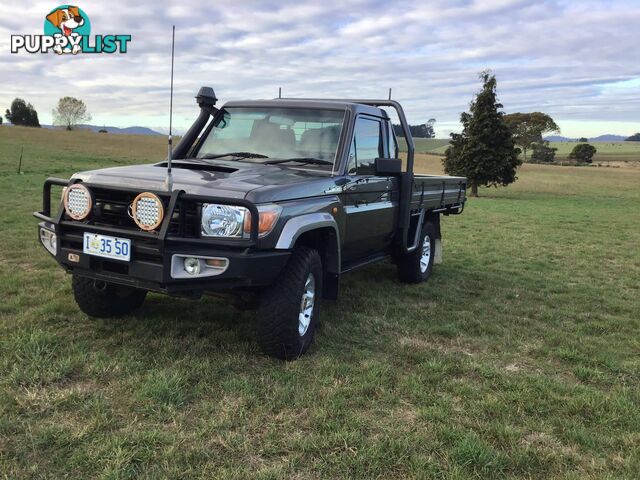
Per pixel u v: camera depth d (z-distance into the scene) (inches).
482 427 129.3
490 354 184.7
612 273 358.6
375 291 261.7
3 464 102.8
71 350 156.1
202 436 118.0
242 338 176.6
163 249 138.6
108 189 148.8
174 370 146.9
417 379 156.2
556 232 589.3
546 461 117.8
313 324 171.5
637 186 1994.3
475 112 1496.1
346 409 134.4
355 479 107.0
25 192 597.0
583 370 169.9
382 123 227.9
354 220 196.1
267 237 146.1
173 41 152.9
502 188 1827.0
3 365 142.6
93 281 174.9
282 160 193.2
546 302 267.1
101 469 103.8
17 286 222.2
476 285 295.6
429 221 298.4
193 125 211.3
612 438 128.8
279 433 121.3
